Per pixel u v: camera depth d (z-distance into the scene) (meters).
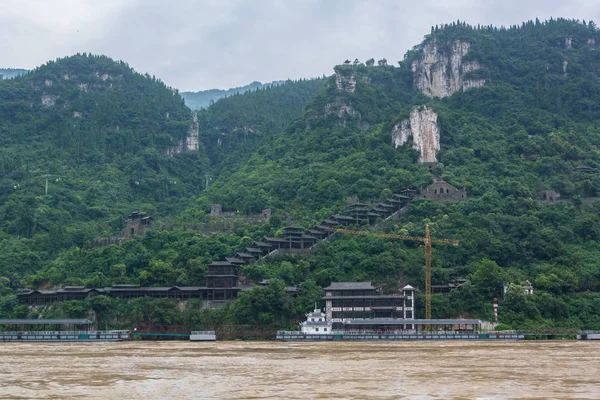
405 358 180.88
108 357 189.75
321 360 177.38
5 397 120.38
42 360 181.38
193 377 144.38
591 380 136.25
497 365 162.00
